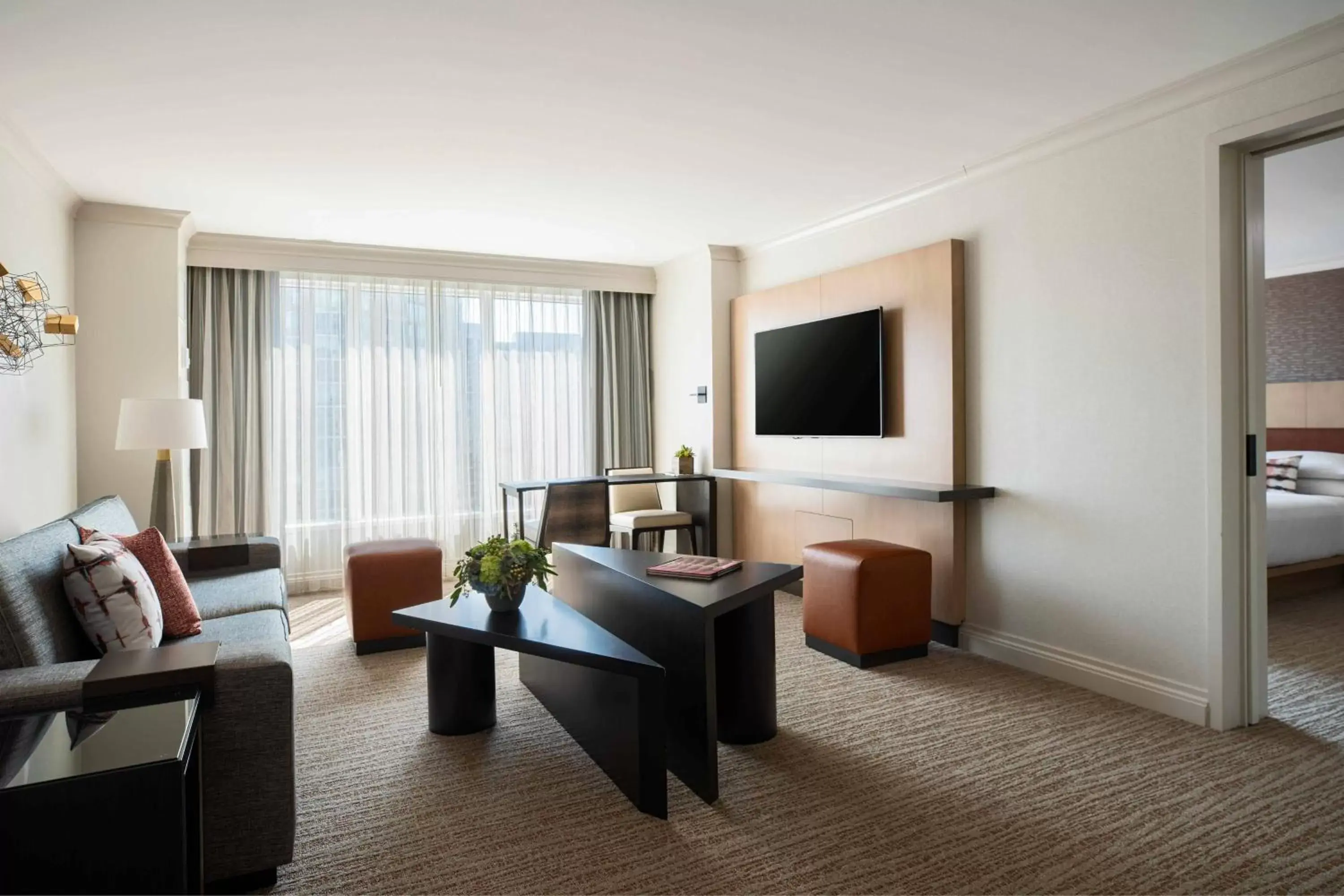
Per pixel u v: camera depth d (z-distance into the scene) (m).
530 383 6.18
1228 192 2.88
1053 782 2.50
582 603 3.40
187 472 4.73
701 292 5.89
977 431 3.95
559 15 2.36
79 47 2.51
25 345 3.18
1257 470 2.96
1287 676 3.58
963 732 2.92
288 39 2.48
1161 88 2.98
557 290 6.29
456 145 3.47
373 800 2.42
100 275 4.31
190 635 2.80
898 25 2.46
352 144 3.44
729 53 2.64
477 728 2.95
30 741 1.58
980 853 2.09
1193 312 2.97
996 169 3.77
